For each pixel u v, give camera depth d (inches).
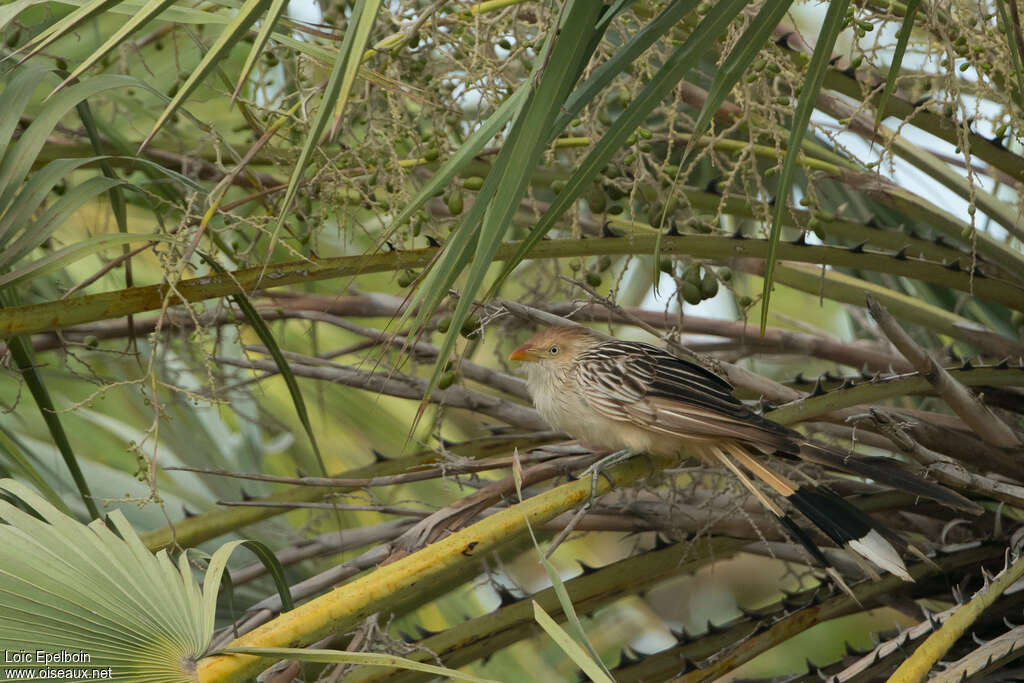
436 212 307.3
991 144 245.9
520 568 386.9
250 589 325.1
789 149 173.2
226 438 354.3
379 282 413.4
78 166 206.2
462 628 247.4
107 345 346.9
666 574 275.3
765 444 230.5
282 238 217.9
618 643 438.9
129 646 144.9
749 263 304.3
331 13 263.7
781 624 249.4
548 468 229.6
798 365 425.4
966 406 238.1
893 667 197.6
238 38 133.3
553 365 264.8
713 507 276.8
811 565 275.3
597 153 161.3
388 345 175.6
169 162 288.0
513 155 142.4
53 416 221.6
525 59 228.2
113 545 159.3
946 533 286.5
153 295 205.0
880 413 226.5
